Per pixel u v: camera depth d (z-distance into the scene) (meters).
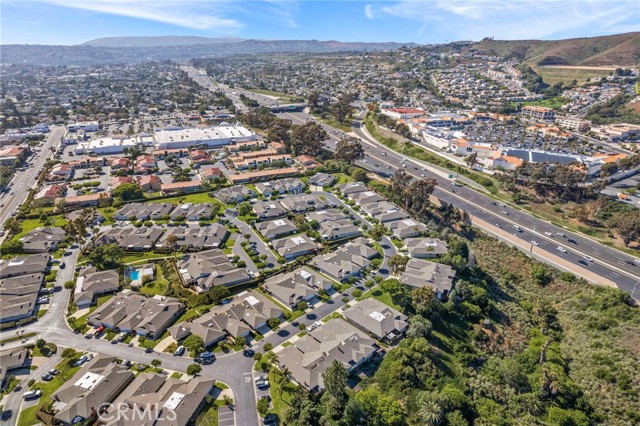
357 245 173.12
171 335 117.75
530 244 191.62
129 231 177.62
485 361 119.69
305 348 112.94
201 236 172.50
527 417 99.38
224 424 90.88
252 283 145.12
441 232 196.12
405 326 125.69
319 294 140.50
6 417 91.62
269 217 199.75
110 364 106.25
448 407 96.56
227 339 118.19
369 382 105.50
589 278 166.88
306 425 88.62
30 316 126.12
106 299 134.75
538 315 145.50
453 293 140.50
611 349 122.44
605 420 101.31
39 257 155.88
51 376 103.12
